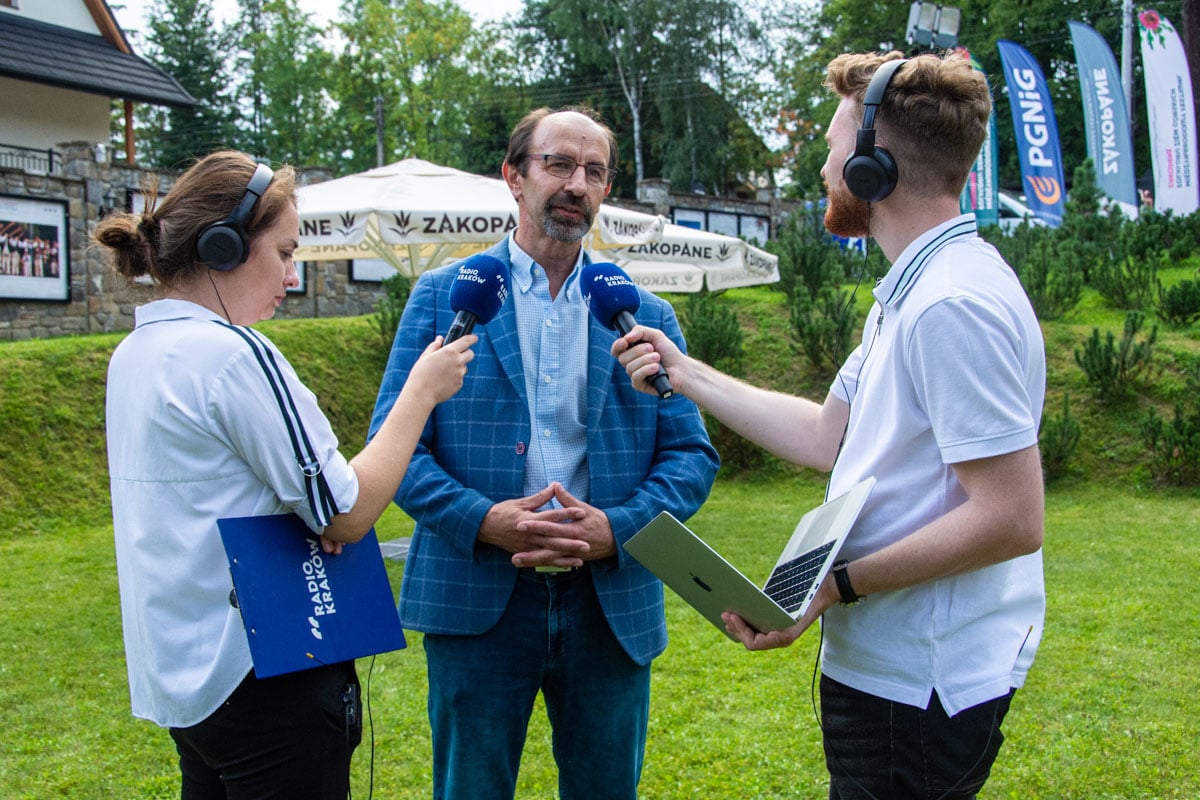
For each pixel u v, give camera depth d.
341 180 7.74
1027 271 11.67
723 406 2.29
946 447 1.63
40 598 6.29
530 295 2.53
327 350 11.95
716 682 4.57
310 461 1.74
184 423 1.69
